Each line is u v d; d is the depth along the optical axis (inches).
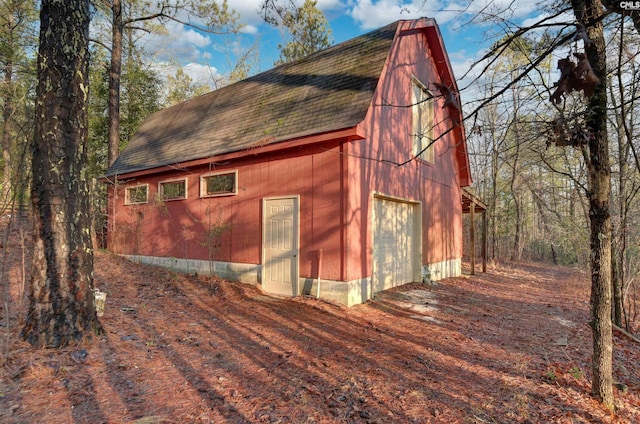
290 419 113.8
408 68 354.6
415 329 219.6
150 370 141.8
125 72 684.7
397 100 331.6
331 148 271.0
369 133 281.7
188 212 369.7
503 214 783.7
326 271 269.6
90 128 653.3
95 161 661.3
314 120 283.6
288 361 161.9
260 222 311.9
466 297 327.0
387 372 153.8
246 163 324.2
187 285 305.7
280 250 297.1
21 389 116.8
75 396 117.0
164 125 486.9
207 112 434.6
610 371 133.2
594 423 119.6
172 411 114.0
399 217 351.3
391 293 312.0
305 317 232.5
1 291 201.2
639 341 220.2
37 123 152.9
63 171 154.1
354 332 208.4
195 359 157.8
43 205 150.3
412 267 374.9
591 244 137.1
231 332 199.3
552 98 78.3
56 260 150.0
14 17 540.1
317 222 276.1
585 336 220.5
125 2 562.6
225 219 338.0
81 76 162.2
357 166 271.7
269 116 332.2
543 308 298.4
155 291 277.1
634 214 262.5
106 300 233.3
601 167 130.0
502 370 161.3
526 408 126.6
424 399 131.2
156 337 179.3
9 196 156.9
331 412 119.2
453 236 470.0
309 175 282.2
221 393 128.4
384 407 124.3
